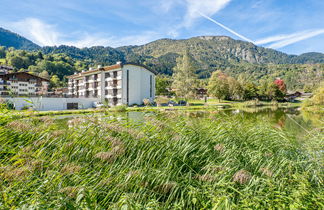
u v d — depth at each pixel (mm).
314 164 4047
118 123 5656
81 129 5082
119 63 42281
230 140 5184
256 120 8273
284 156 4625
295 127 12938
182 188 3281
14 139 4535
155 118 5695
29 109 5684
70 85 60469
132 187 3258
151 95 48938
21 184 2842
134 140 4641
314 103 32312
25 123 5086
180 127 5430
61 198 2367
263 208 2447
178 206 2799
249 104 48656
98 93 45812
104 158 4016
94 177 3391
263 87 70000
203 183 3279
